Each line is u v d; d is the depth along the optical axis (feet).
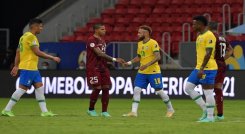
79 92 220.43
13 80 228.02
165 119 128.67
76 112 153.48
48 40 262.26
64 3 272.72
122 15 277.64
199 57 119.75
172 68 223.92
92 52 137.08
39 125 111.86
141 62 137.28
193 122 119.55
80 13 275.59
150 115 143.02
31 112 153.17
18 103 195.72
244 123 117.08
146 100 211.20
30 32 134.72
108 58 136.15
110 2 285.64
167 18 269.03
